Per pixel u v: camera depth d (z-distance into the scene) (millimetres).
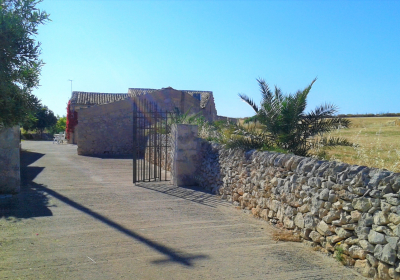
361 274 4629
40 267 4746
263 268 4871
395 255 4152
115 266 4855
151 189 10969
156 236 6285
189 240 6094
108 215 7703
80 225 6871
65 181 12070
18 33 4309
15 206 8266
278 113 8359
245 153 8570
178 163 11578
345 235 5039
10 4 4586
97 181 12273
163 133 16391
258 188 7781
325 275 4629
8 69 4434
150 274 4617
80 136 22984
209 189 10750
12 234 6203
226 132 10359
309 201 5910
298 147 8312
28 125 5258
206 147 11422
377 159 7730
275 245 5871
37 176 13023
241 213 8070
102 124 23438
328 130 8312
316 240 5668
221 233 6527
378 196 4555
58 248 5531
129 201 9195
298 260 5172
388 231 4316
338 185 5273
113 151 23688
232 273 4695
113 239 6062
